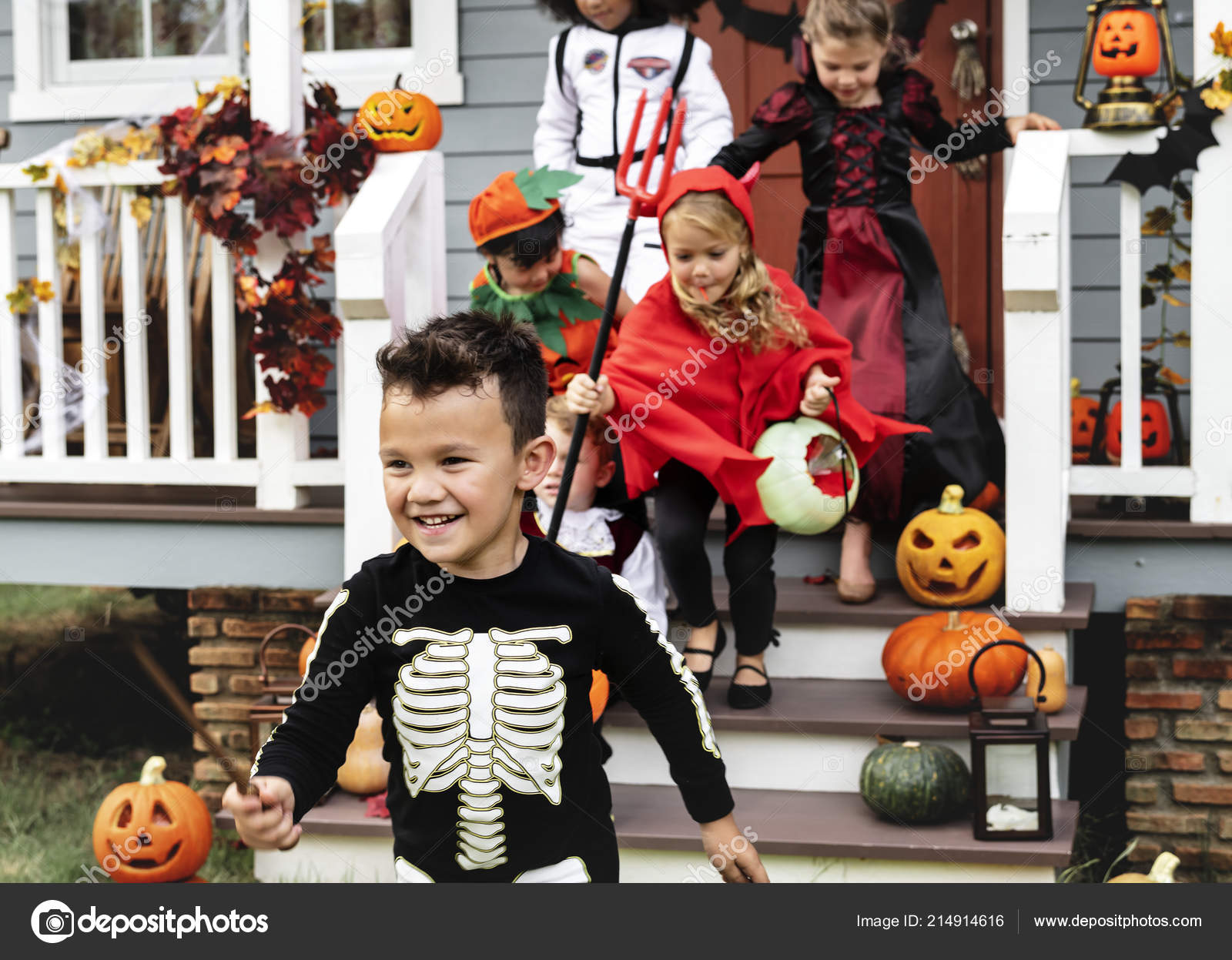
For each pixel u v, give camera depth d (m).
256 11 3.76
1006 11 4.64
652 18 4.02
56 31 5.49
